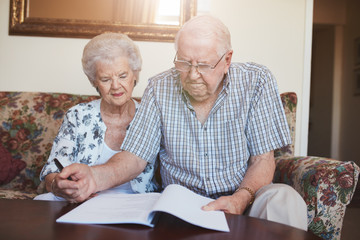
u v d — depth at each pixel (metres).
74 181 1.12
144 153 1.45
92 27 2.49
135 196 1.12
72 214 0.93
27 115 2.11
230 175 1.45
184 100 1.44
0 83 2.54
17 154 2.07
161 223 0.90
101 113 1.64
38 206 1.04
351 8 5.87
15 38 2.53
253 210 1.19
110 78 1.51
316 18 6.08
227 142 1.44
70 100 2.13
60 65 2.53
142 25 2.49
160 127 1.50
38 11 2.50
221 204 1.08
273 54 2.58
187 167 1.45
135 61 1.55
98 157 1.59
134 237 0.80
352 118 5.82
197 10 2.54
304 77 2.59
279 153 1.92
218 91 1.43
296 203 1.12
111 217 0.91
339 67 6.18
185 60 1.25
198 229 0.86
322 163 1.48
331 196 1.40
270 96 1.46
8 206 1.03
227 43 1.29
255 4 2.57
